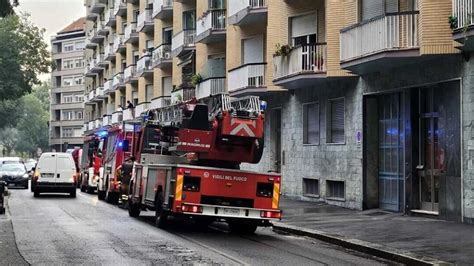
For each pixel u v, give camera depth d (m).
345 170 22.19
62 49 119.88
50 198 30.14
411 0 19.08
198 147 15.90
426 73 17.81
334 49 21.97
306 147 25.28
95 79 82.69
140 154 19.80
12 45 59.19
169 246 13.11
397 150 19.81
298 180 25.97
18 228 16.28
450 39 16.44
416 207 18.77
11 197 30.56
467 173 16.17
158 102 48.75
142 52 57.16
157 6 49.75
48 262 10.83
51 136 121.00
